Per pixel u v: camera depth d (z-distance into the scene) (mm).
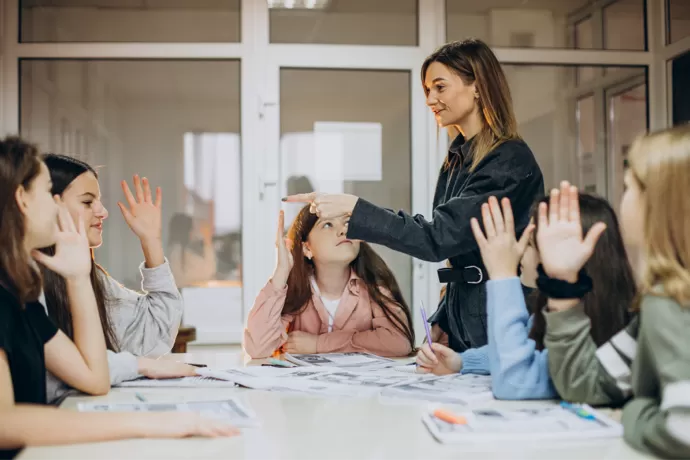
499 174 1512
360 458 835
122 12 3469
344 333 1930
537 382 1148
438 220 1483
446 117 1635
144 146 3477
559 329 1055
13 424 902
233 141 3500
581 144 3631
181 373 1438
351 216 1488
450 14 3572
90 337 1235
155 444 898
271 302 1859
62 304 1342
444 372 1443
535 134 3611
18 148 1075
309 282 2016
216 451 866
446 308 1714
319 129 3523
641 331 864
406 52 3525
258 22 3477
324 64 3498
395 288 2045
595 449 862
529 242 1193
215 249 3500
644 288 859
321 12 3529
